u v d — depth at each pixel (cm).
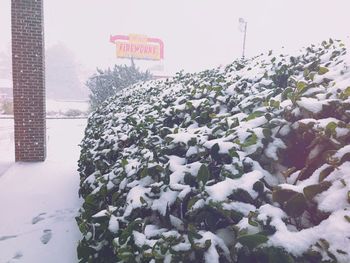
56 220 448
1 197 551
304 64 330
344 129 164
